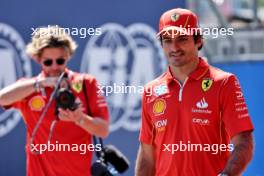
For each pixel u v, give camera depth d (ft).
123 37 90.43
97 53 90.27
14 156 90.58
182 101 51.83
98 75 90.38
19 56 89.86
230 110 50.65
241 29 100.37
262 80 92.32
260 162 91.71
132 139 91.35
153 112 53.21
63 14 89.61
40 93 60.44
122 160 61.16
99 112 61.16
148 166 55.42
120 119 90.94
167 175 52.80
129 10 90.12
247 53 99.81
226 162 52.03
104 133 60.85
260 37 100.32
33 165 60.80
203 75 51.78
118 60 90.48
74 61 89.76
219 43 98.94
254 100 92.48
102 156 61.16
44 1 89.35
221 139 51.65
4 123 90.38
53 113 59.77
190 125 51.52
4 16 89.81
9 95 60.29
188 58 51.90
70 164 60.64
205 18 110.93
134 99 90.99
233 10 137.90
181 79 52.54
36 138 60.70
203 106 51.24
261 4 154.10
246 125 50.60
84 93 61.00
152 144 54.95
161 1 89.66
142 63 90.68
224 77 51.26
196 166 51.49
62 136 60.18
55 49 60.44
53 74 61.16
